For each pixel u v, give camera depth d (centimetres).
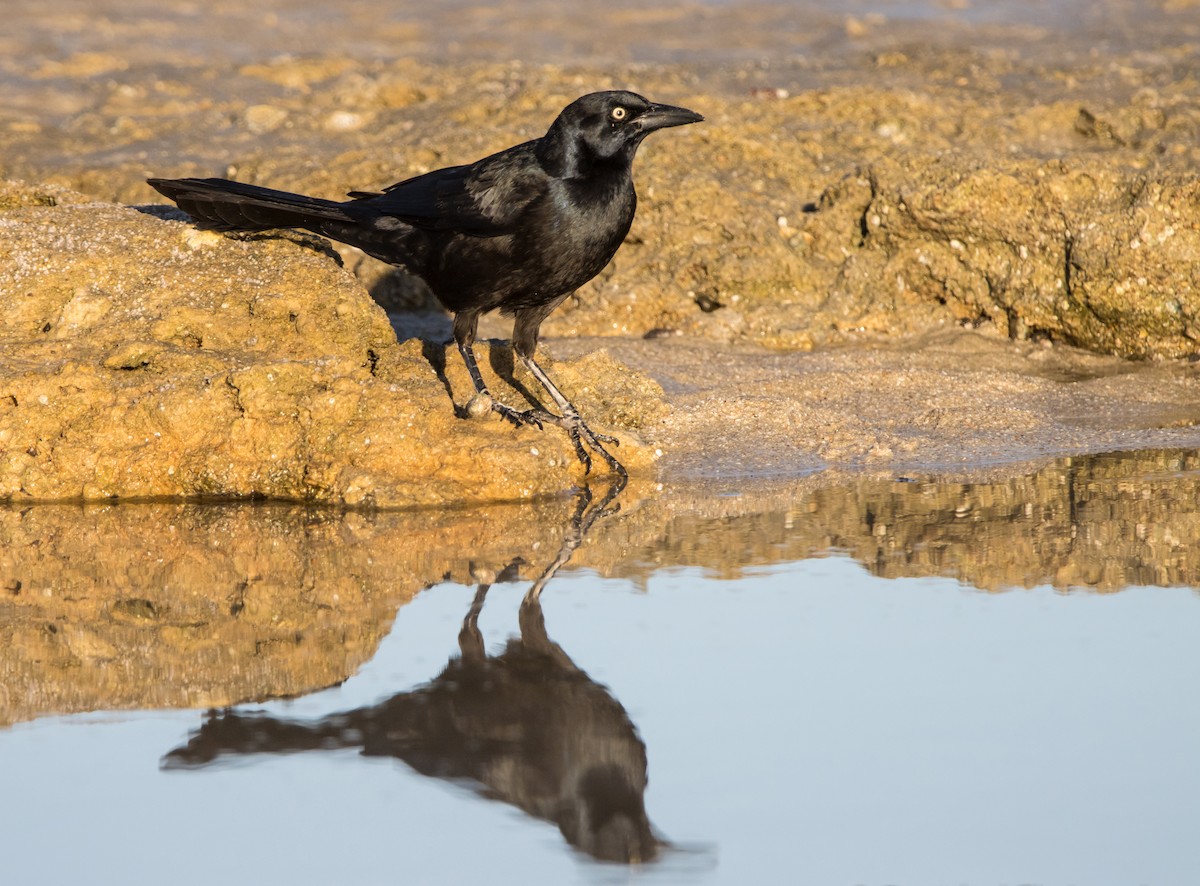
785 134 1822
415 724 709
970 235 1516
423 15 2966
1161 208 1411
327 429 1084
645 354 1440
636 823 614
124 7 3017
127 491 1088
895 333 1548
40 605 873
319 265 1220
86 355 1138
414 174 1758
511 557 953
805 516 1031
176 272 1213
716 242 1623
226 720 715
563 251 1101
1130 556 936
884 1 2973
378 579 916
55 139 2078
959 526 1002
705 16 2883
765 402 1247
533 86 2055
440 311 1600
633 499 1080
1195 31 2569
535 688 748
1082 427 1238
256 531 1014
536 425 1138
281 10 3034
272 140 2034
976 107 1995
